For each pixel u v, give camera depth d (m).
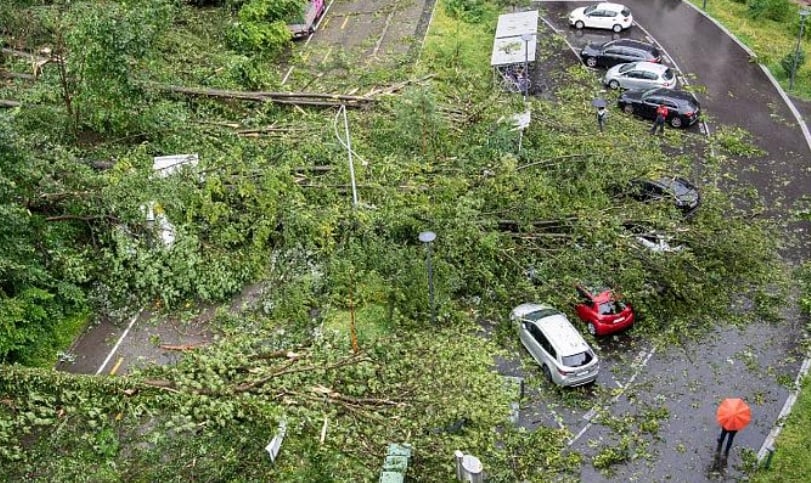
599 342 21.92
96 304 22.50
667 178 25.83
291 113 29.47
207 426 18.39
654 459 18.55
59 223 23.19
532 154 26.67
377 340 20.56
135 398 18.81
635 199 25.45
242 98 29.17
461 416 18.69
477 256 22.62
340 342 20.69
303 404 18.91
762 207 26.45
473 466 16.97
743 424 17.75
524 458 18.36
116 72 25.06
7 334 19.97
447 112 29.28
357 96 30.06
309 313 22.11
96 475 17.38
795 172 28.23
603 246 22.94
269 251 23.39
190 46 32.41
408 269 21.88
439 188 24.34
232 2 34.84
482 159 26.05
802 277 23.50
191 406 18.64
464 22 38.41
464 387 19.53
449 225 22.78
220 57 31.88
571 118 30.48
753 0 38.59
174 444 18.03
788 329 21.95
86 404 18.69
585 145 27.11
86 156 26.00
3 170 20.94
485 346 20.97
